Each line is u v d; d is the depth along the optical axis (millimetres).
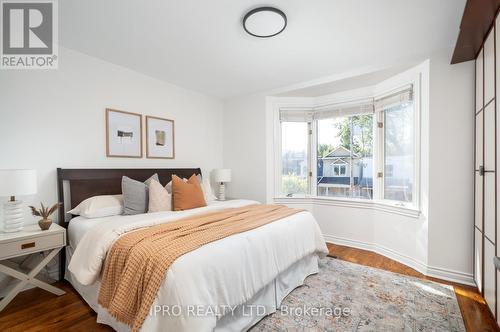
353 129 3639
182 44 2451
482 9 1581
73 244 2227
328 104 3752
